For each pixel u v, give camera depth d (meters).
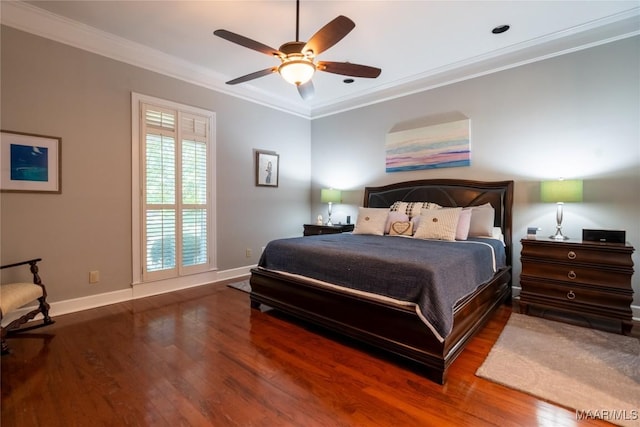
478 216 3.39
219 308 3.13
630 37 2.79
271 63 3.82
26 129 2.72
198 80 3.95
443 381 1.82
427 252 2.39
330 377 1.90
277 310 3.04
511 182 3.45
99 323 2.72
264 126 4.82
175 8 2.71
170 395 1.71
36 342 2.34
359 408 1.61
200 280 4.03
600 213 2.96
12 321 2.47
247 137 4.59
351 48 3.40
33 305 2.81
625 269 2.50
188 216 3.88
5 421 1.50
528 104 3.36
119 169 3.29
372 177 4.77
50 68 2.84
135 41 3.29
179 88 3.78
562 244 2.74
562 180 2.92
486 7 2.67
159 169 3.60
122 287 3.34
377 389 1.78
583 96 3.04
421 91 4.18
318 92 4.80
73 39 2.96
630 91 2.81
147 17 2.85
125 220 3.34
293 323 2.74
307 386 1.80
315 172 5.57
